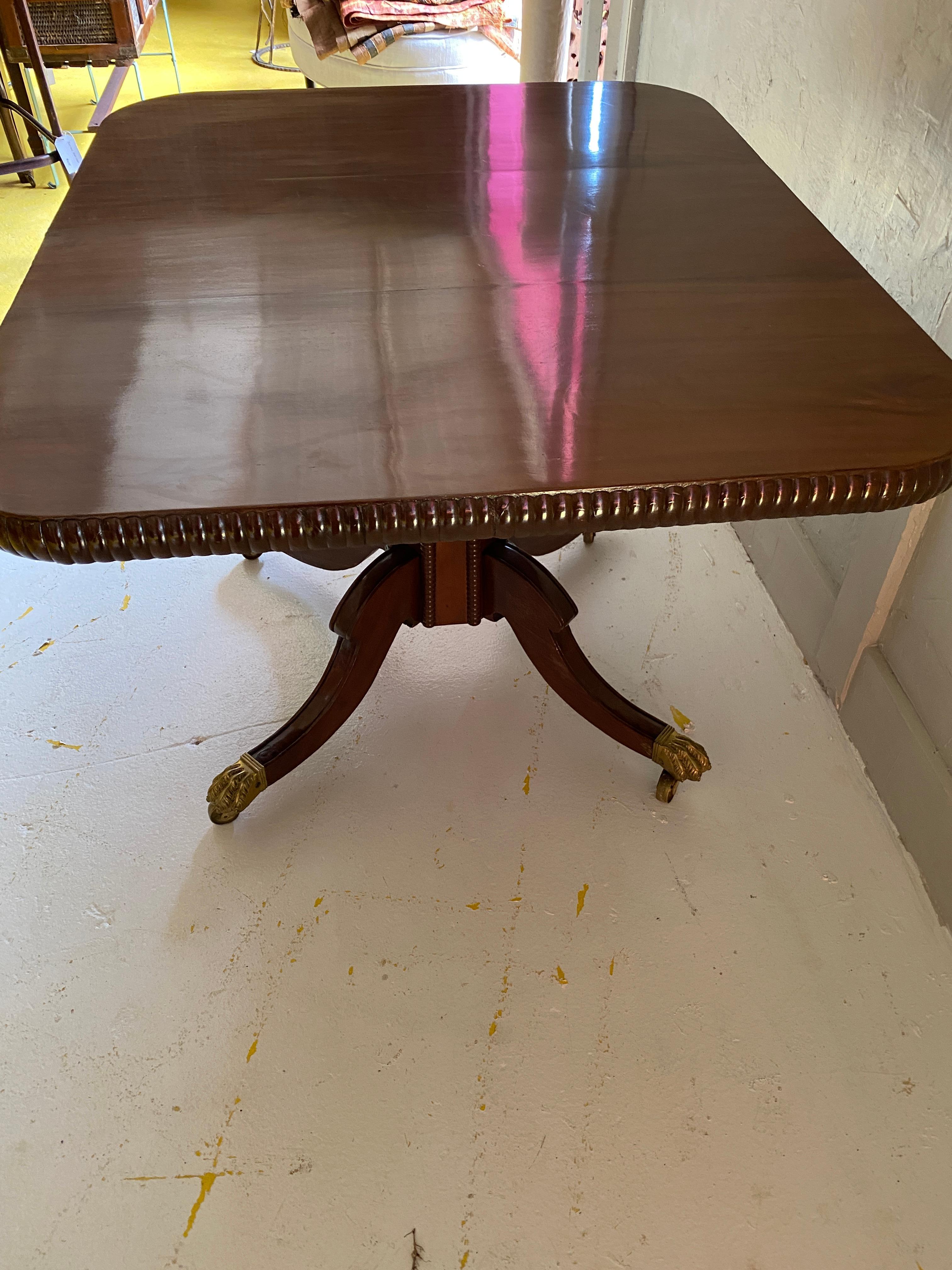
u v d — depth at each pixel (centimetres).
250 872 112
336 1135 91
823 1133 92
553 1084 94
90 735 126
